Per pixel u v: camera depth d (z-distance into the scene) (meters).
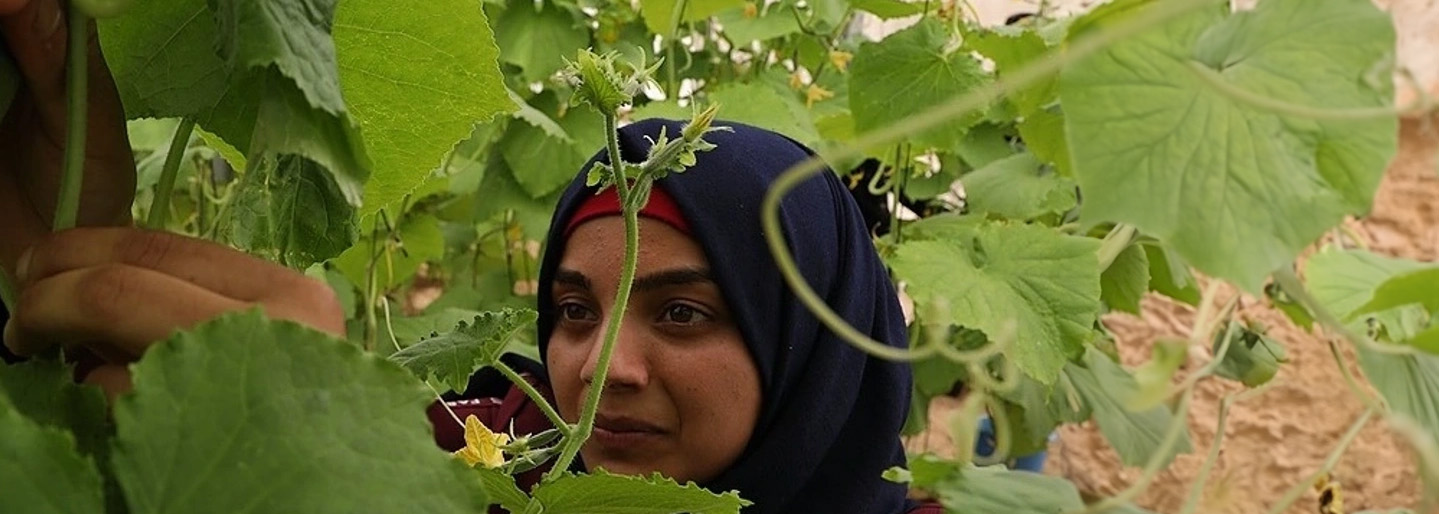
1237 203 0.31
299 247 0.45
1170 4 0.28
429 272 1.87
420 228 1.44
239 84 0.44
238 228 0.44
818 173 0.90
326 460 0.33
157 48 0.45
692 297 0.79
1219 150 0.32
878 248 1.27
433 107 0.48
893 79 1.08
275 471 0.32
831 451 0.90
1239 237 0.31
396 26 0.46
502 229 1.67
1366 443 1.68
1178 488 1.86
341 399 0.33
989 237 1.06
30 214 0.45
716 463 0.82
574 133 1.44
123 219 0.46
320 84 0.38
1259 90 0.33
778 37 1.61
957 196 1.54
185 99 0.45
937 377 1.20
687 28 1.55
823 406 0.85
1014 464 1.39
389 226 1.33
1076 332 0.99
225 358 0.32
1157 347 0.35
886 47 1.08
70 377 0.36
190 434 0.32
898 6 1.42
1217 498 0.42
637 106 1.34
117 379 0.37
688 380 0.79
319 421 0.33
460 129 0.49
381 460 0.33
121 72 0.46
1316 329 1.63
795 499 0.88
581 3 1.55
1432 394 0.53
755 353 0.81
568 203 0.85
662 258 0.78
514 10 1.48
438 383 0.64
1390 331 0.53
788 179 0.32
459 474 0.34
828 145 1.41
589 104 0.53
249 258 0.38
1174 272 0.96
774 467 0.84
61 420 0.35
